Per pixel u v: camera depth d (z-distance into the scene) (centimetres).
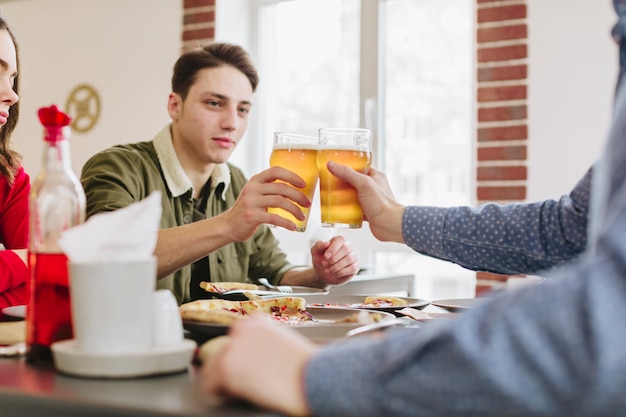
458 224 123
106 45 422
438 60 357
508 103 325
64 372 79
